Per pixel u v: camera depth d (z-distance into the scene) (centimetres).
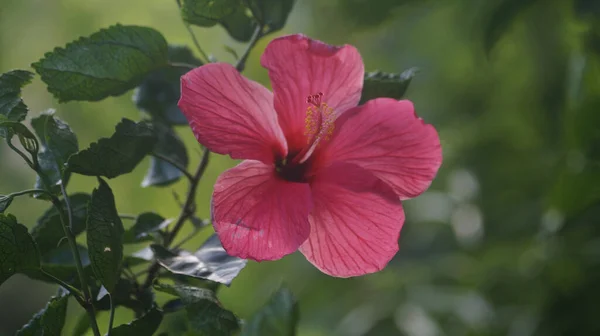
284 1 106
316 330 175
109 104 191
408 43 197
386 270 168
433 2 172
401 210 100
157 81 108
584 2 130
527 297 155
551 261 146
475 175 171
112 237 99
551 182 154
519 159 174
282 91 101
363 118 101
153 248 101
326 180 101
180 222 105
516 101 177
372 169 101
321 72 101
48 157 102
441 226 174
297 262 177
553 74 166
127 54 103
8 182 212
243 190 100
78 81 103
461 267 167
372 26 155
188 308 99
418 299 160
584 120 135
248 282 183
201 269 100
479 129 179
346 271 101
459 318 161
